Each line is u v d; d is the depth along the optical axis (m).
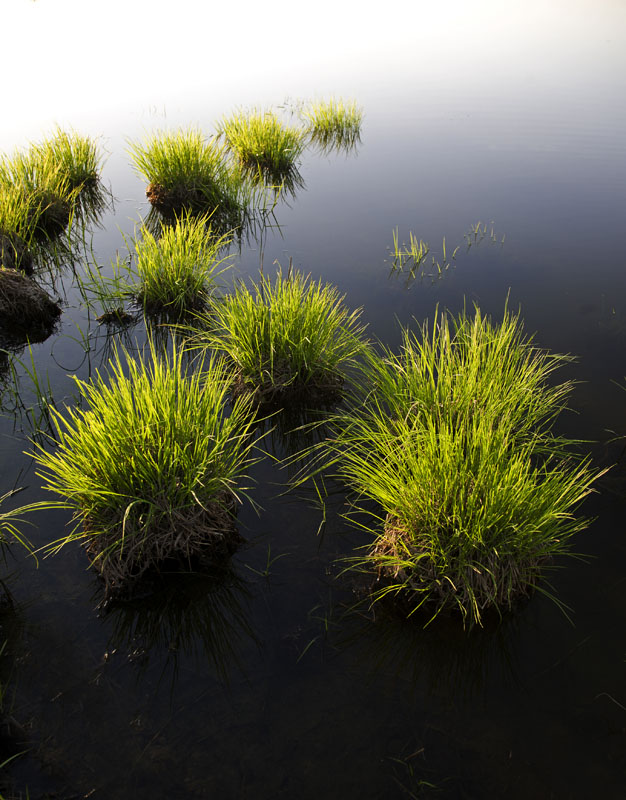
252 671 3.20
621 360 5.79
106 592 3.58
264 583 3.68
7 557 3.81
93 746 2.80
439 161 11.48
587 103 14.40
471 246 8.29
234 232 8.91
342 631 3.42
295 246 8.45
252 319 5.22
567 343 6.08
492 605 3.46
